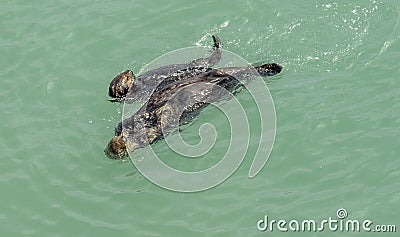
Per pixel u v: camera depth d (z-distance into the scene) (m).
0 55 42.56
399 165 33.81
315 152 34.91
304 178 33.72
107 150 34.41
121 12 45.38
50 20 44.97
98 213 32.75
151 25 44.41
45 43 43.28
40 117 38.34
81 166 35.03
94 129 37.09
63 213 32.94
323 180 33.53
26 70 41.53
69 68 41.66
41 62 42.06
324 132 35.91
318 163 34.38
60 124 37.75
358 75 39.12
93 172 34.66
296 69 40.03
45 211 33.16
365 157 34.38
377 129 35.75
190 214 32.34
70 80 40.75
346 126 36.06
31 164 35.44
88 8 45.78
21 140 36.94
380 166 33.88
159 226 31.95
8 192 34.19
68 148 36.16
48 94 39.88
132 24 44.53
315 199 32.59
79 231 32.06
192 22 44.28
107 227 32.06
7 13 45.69
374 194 32.59
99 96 39.47
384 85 38.28
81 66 41.84
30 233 32.19
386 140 35.09
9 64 41.97
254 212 32.19
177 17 44.78
